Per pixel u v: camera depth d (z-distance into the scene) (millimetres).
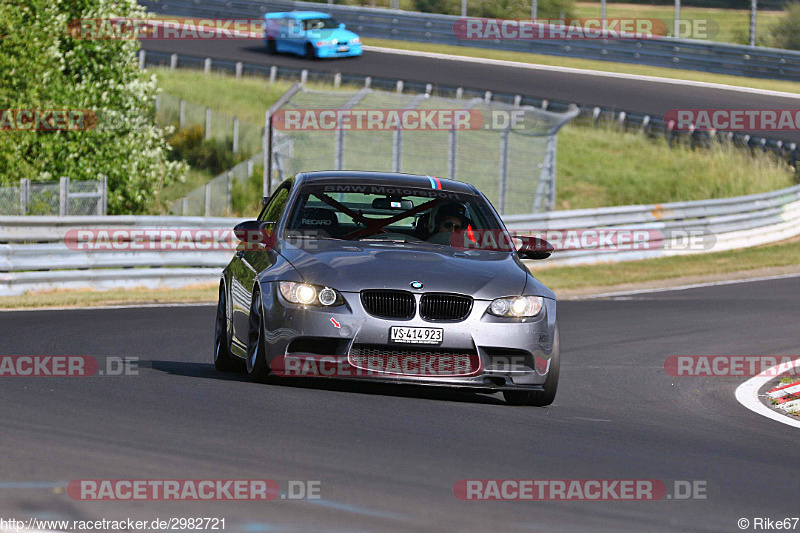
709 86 125125
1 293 48844
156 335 36344
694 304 54781
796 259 77375
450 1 150000
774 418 26266
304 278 23672
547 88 121812
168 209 86750
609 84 125438
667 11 148125
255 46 140875
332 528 13305
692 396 29766
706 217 81938
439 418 21516
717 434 22906
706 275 70000
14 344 31469
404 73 124562
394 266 24031
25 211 61250
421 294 23406
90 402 21203
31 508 13617
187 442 17656
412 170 93188
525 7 147125
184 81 123625
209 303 47875
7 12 75438
